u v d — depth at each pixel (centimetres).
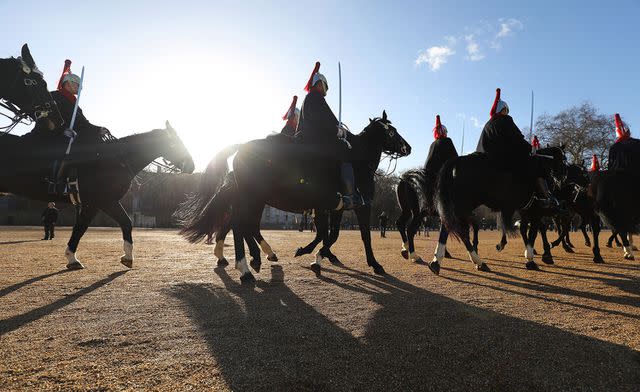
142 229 4088
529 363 310
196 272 740
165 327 383
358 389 263
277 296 534
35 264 836
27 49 638
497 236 3062
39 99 631
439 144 1011
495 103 877
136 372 280
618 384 279
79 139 724
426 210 931
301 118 699
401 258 1074
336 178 680
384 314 445
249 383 266
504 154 828
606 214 990
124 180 782
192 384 262
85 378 269
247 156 635
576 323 419
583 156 4616
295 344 342
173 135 846
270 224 6266
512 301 523
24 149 645
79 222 767
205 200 752
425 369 296
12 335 354
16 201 4872
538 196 875
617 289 618
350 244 1752
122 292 543
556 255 1270
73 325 386
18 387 253
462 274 771
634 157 1033
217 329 379
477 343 351
